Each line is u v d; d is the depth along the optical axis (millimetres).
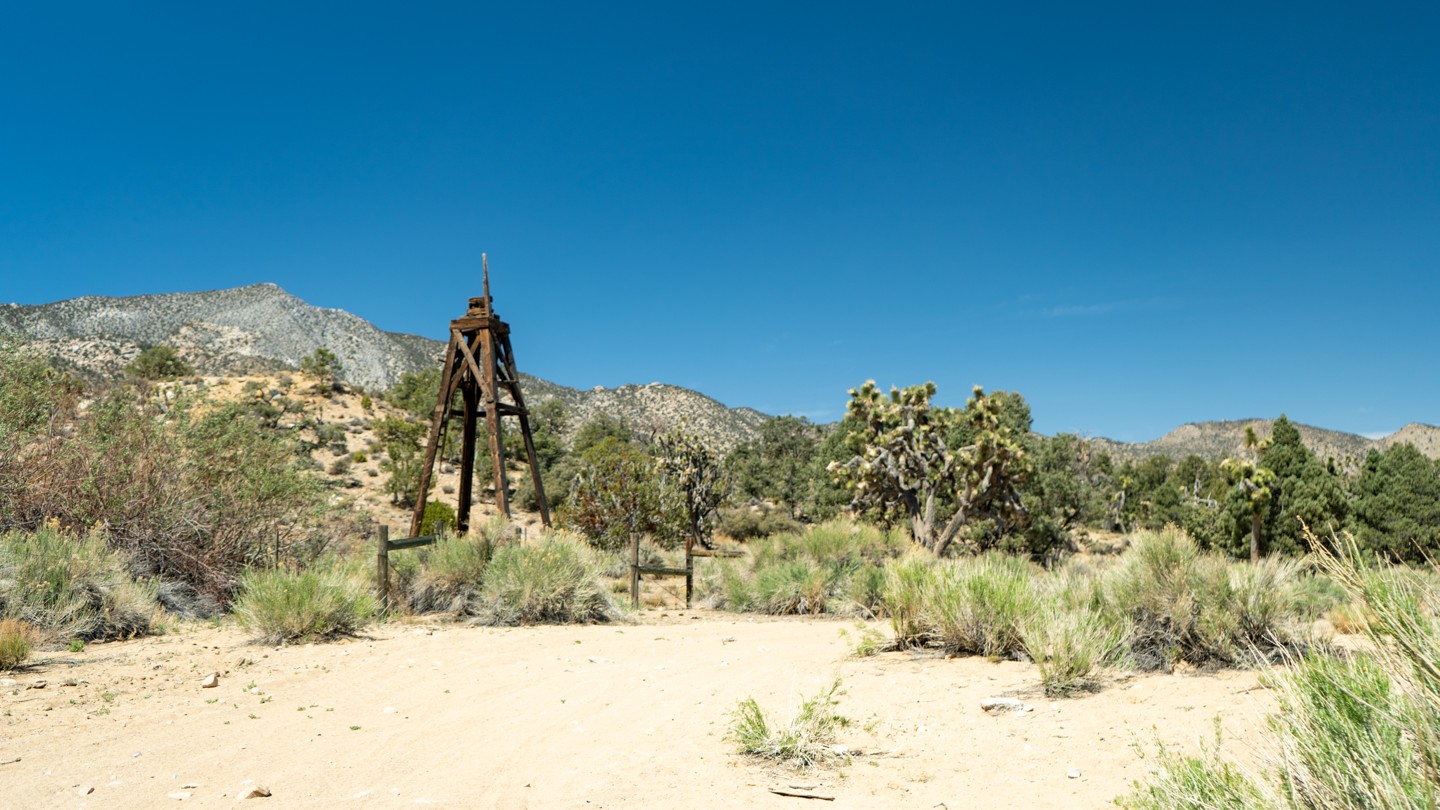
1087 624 7648
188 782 4844
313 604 10516
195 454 14680
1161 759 3613
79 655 9109
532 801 4621
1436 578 3000
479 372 17906
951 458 29562
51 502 13250
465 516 18656
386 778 5031
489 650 10055
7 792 4586
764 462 80750
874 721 6258
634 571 16219
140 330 198375
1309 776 2879
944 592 9188
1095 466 81000
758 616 15281
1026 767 4965
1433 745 2645
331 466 52906
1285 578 8281
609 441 39156
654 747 5773
